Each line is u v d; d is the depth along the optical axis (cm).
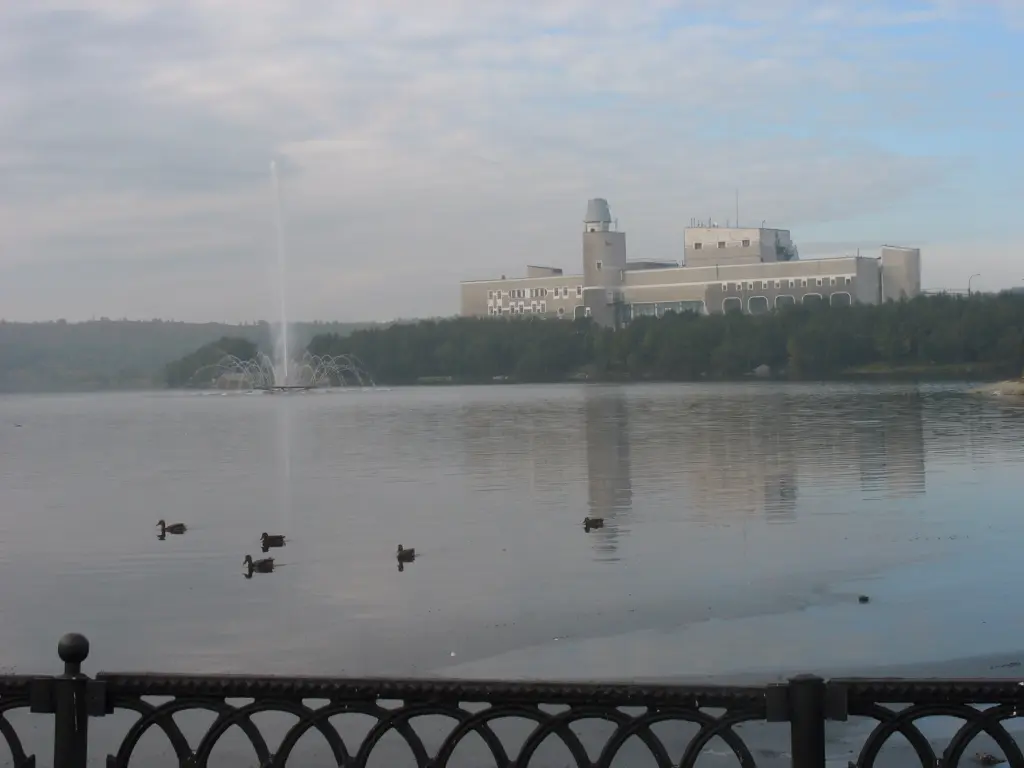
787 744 1381
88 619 2336
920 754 603
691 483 4669
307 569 2884
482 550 3119
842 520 3484
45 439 9075
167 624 2275
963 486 4284
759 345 17275
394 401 14950
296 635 2156
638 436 7425
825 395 12575
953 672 1773
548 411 11094
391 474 5484
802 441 6644
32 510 4325
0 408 16988
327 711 631
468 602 2405
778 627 2112
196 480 5444
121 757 645
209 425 10662
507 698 619
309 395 18350
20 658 2031
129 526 3800
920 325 16438
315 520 3862
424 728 1500
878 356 16712
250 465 6231
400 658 1970
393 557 3036
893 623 2116
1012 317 16175
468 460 6128
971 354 16275
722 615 2223
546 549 3102
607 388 16975
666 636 2069
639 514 3772
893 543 3016
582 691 612
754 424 8244
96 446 8131
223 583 2714
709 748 1374
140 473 5912
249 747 1446
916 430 7281
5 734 662
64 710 644
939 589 2405
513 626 2175
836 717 602
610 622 2189
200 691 639
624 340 18675
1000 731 597
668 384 17762
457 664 1917
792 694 602
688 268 19012
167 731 645
